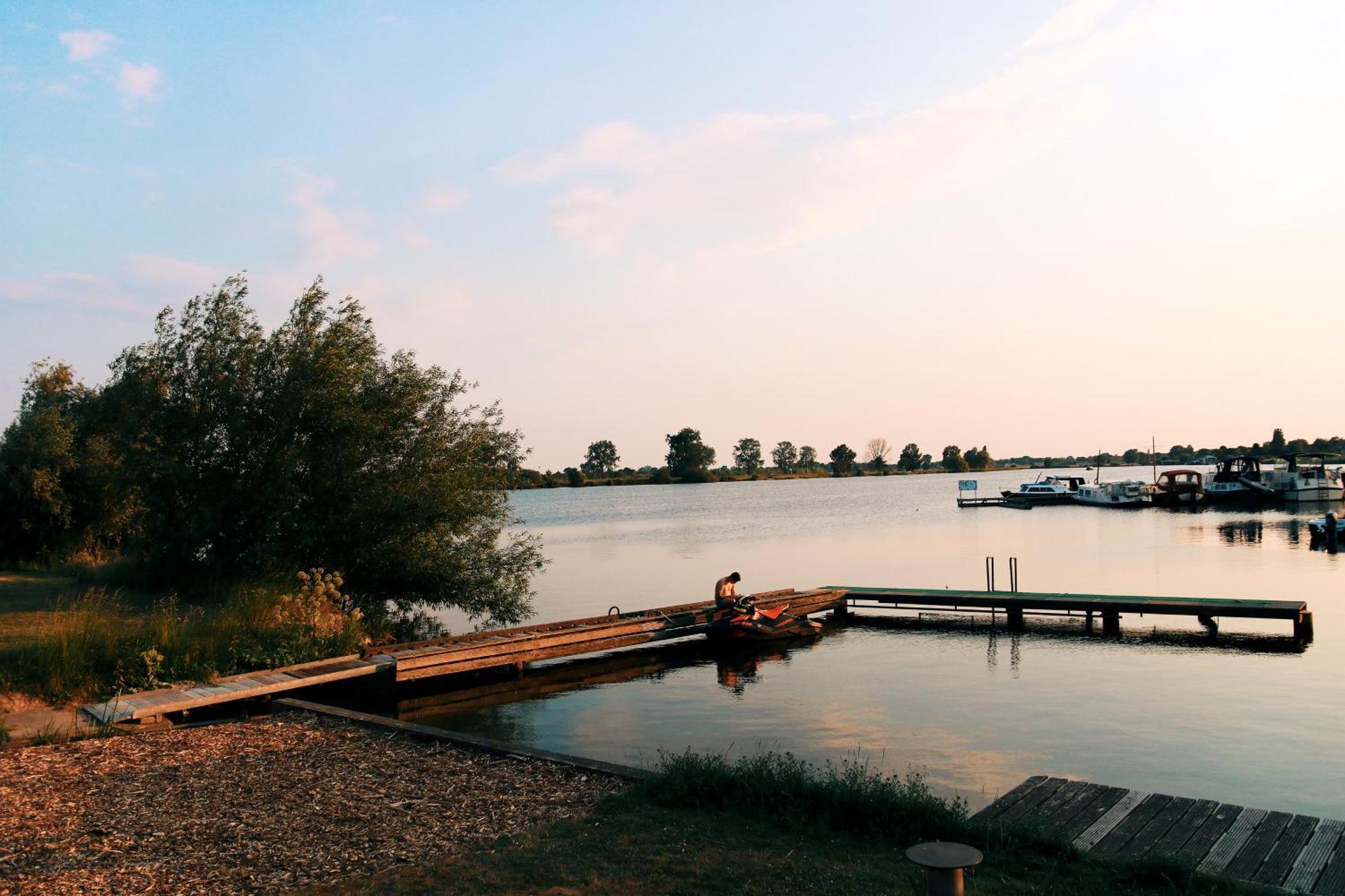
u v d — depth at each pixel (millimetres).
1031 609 26688
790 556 47656
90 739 11977
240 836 8148
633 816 8516
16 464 33344
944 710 16203
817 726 15180
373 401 24438
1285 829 8039
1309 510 74750
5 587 25438
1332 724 15023
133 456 24094
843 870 7125
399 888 6863
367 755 11062
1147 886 6918
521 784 9648
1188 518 68938
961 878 5164
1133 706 16391
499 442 25859
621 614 25234
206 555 23734
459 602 24688
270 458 23672
